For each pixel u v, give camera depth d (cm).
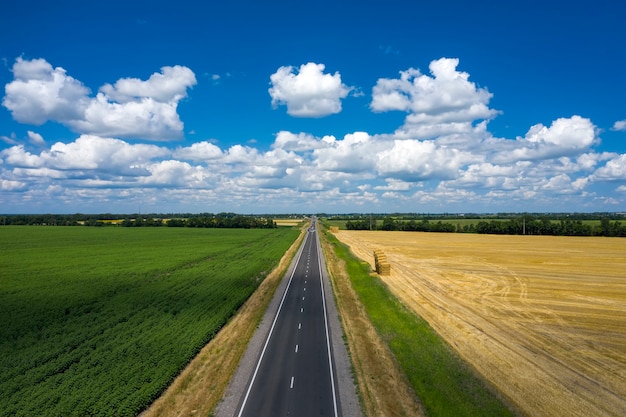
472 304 5397
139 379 3036
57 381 3052
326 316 4894
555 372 3291
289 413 2655
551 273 7500
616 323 4503
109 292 5988
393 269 8219
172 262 9138
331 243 14538
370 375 3231
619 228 16188
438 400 2791
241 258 10112
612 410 2705
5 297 5647
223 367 3391
